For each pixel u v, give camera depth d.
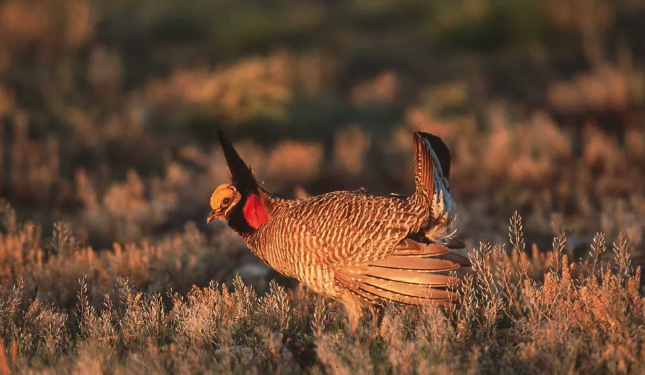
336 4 57.94
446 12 50.84
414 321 15.12
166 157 31.98
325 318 15.70
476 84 41.75
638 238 20.31
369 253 14.44
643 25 47.41
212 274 20.64
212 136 35.41
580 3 47.59
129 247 20.86
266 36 47.78
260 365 13.65
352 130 35.47
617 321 13.84
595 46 44.41
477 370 12.96
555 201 27.50
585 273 18.27
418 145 14.62
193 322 14.74
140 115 34.75
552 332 13.55
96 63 40.44
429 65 45.19
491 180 29.89
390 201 14.74
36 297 17.45
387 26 53.09
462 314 15.19
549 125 32.91
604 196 27.06
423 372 12.47
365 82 42.91
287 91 38.41
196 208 27.67
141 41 48.09
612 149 30.77
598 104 37.00
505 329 15.00
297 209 15.41
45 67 40.03
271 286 17.05
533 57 44.91
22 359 13.66
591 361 13.16
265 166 31.12
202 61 45.31
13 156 30.02
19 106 35.88
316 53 45.38
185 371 12.84
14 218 22.17
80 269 19.12
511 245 22.53
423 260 14.17
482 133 34.62
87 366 12.98
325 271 14.91
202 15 53.09
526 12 47.81
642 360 13.15
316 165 31.33
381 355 13.65
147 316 15.59
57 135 33.31
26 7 43.50
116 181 29.84
